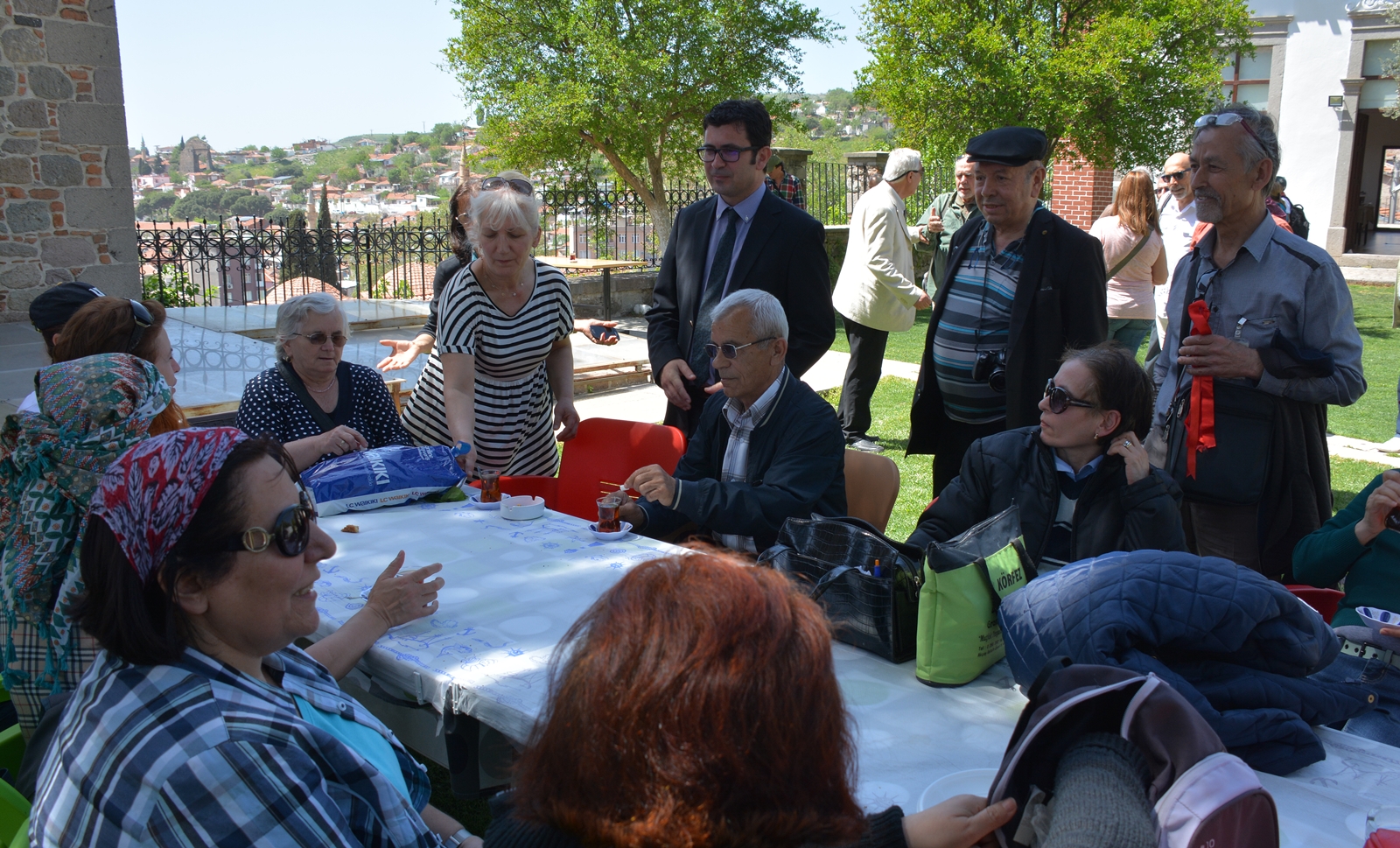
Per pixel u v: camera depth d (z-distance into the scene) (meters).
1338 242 19.23
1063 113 12.55
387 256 12.16
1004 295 3.67
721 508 2.82
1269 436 2.94
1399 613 2.44
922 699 1.89
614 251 13.72
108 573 1.32
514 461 4.05
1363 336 11.17
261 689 1.45
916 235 7.76
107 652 1.38
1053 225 3.53
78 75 9.55
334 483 3.08
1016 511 2.11
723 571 1.03
